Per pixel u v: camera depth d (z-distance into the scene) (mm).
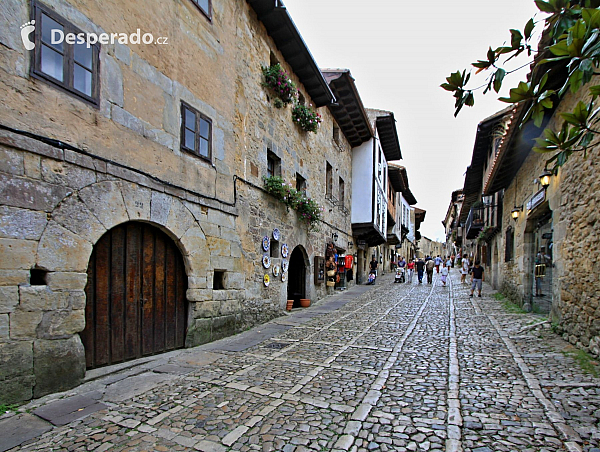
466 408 3266
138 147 4680
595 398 3398
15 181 3326
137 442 2736
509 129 7141
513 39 1804
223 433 2865
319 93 11039
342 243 14977
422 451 2568
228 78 6820
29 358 3391
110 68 4328
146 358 4848
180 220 5410
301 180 10703
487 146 13539
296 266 11102
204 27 6152
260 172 7949
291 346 5695
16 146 3326
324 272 12367
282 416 3152
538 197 7223
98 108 4145
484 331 6621
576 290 5258
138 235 4875
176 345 5445
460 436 2768
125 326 4641
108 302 4430
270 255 8602
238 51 7215
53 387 3576
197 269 5738
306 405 3379
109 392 3709
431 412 3195
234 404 3418
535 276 8594
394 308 9914
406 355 5082
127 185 4473
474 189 19250
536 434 2777
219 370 4465
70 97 3834
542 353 4957
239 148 7121
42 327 3502
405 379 4070
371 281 18844
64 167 3742
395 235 25406
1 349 3189
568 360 4555
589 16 1484
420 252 67438
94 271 4273
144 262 4949
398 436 2783
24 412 3184
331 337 6332
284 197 8695
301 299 10516
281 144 9117
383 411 3229
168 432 2889
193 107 5789
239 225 6996
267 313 8031
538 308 8242
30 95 3459
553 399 3414
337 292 14375
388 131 18766
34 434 2834
